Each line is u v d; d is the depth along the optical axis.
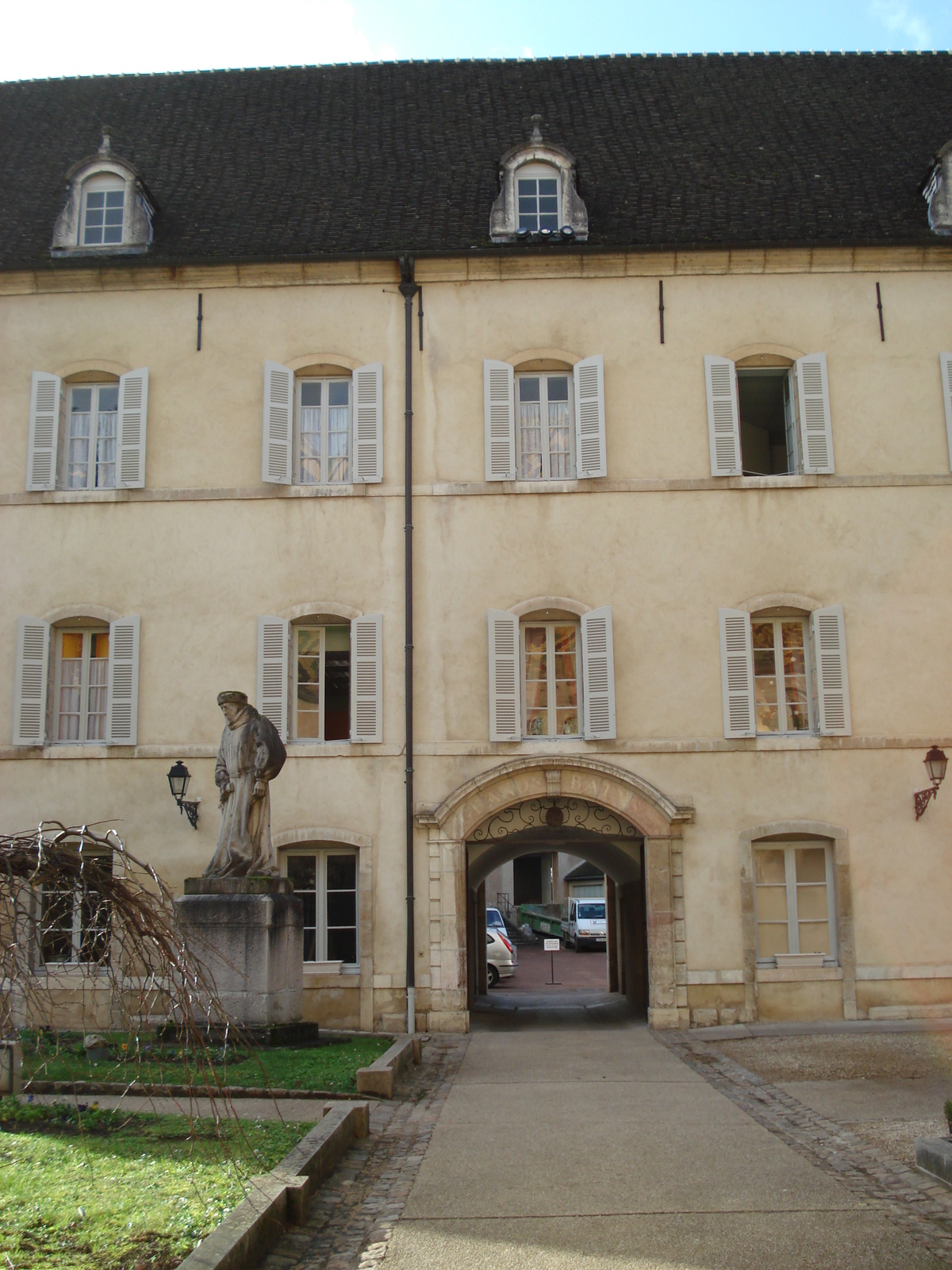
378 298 20.72
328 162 23.11
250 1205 7.31
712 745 19.28
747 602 19.69
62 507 20.27
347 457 20.58
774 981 18.73
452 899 18.95
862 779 19.22
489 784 19.19
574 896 47.59
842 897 18.88
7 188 23.06
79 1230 6.88
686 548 19.84
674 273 20.58
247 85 25.31
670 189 22.03
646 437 20.16
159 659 19.83
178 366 20.59
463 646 19.72
